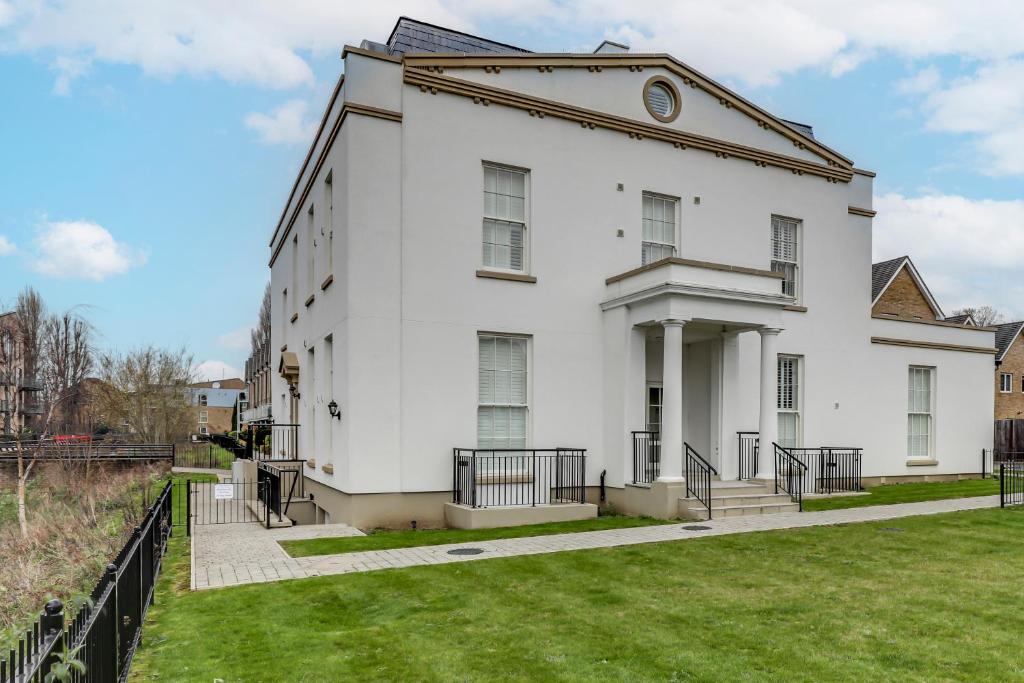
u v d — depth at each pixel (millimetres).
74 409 28969
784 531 11422
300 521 15758
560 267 14578
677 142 16078
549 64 14703
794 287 17781
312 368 16609
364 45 14977
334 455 13531
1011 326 40719
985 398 21156
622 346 14391
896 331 19500
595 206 15070
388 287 12859
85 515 14836
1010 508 13727
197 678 5555
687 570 8859
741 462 15742
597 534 11445
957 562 9195
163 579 8719
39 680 3041
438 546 10555
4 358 21578
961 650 5965
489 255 14070
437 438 13078
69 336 29422
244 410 71438
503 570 8891
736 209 16844
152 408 43594
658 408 16266
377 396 12633
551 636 6434
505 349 14094
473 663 5805
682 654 5945
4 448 21391
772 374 14555
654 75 16016
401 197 13078
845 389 18188
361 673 5633
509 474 13625
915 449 19859
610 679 5441
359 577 8578
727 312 13820
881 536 10938
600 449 14680
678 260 13398
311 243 16953
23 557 11508
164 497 10953
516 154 14250
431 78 13398
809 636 6359
